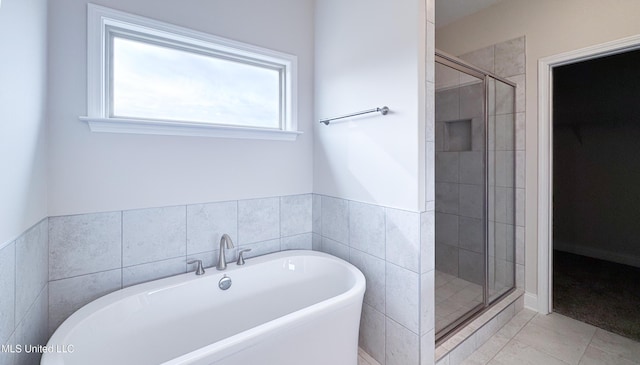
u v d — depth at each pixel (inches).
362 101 67.7
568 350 68.0
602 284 105.5
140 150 60.3
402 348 58.9
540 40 83.9
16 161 38.0
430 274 57.1
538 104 85.2
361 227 68.9
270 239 79.1
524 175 89.0
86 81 54.5
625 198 126.5
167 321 57.3
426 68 55.8
